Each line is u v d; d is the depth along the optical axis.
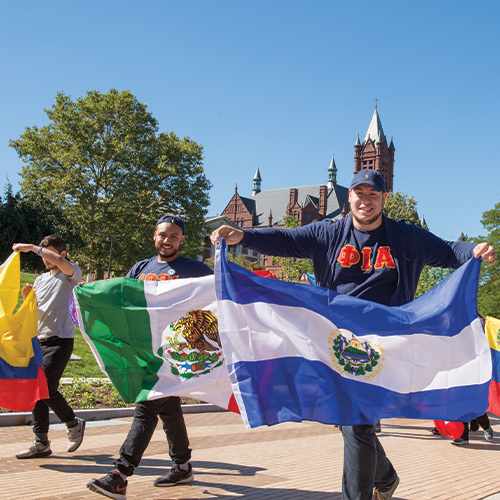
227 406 3.84
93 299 4.05
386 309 3.38
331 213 112.94
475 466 5.88
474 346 3.46
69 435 5.03
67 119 46.16
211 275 4.09
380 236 3.44
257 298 3.42
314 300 3.40
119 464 3.51
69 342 4.95
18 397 4.56
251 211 119.50
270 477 4.69
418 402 3.34
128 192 46.56
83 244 44.88
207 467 4.96
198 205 49.00
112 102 47.16
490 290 40.16
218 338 3.93
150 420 3.69
